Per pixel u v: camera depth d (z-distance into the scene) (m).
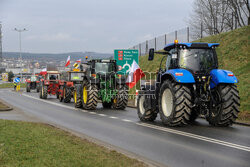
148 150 6.77
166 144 7.36
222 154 6.33
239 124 10.75
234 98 9.65
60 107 18.28
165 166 5.52
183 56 10.41
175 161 5.84
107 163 5.34
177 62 10.45
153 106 11.14
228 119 9.77
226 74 9.72
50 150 6.25
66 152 6.11
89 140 7.63
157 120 12.01
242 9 34.16
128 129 9.68
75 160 5.48
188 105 9.62
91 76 16.42
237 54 22.88
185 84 10.05
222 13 38.28
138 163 5.43
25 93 37.81
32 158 5.60
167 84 10.12
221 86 9.85
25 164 5.19
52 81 27.02
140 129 9.66
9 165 5.11
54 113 14.80
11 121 10.61
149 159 6.01
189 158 6.04
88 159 5.59
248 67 20.20
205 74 10.16
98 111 15.80
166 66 11.34
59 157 5.69
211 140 7.79
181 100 9.56
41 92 27.47
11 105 19.45
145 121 11.66
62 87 23.14
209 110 9.88
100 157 5.79
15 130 8.64
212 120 10.19
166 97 10.31
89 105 16.23
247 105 13.87
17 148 6.36
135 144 7.41
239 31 26.19
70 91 21.77
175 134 8.69
